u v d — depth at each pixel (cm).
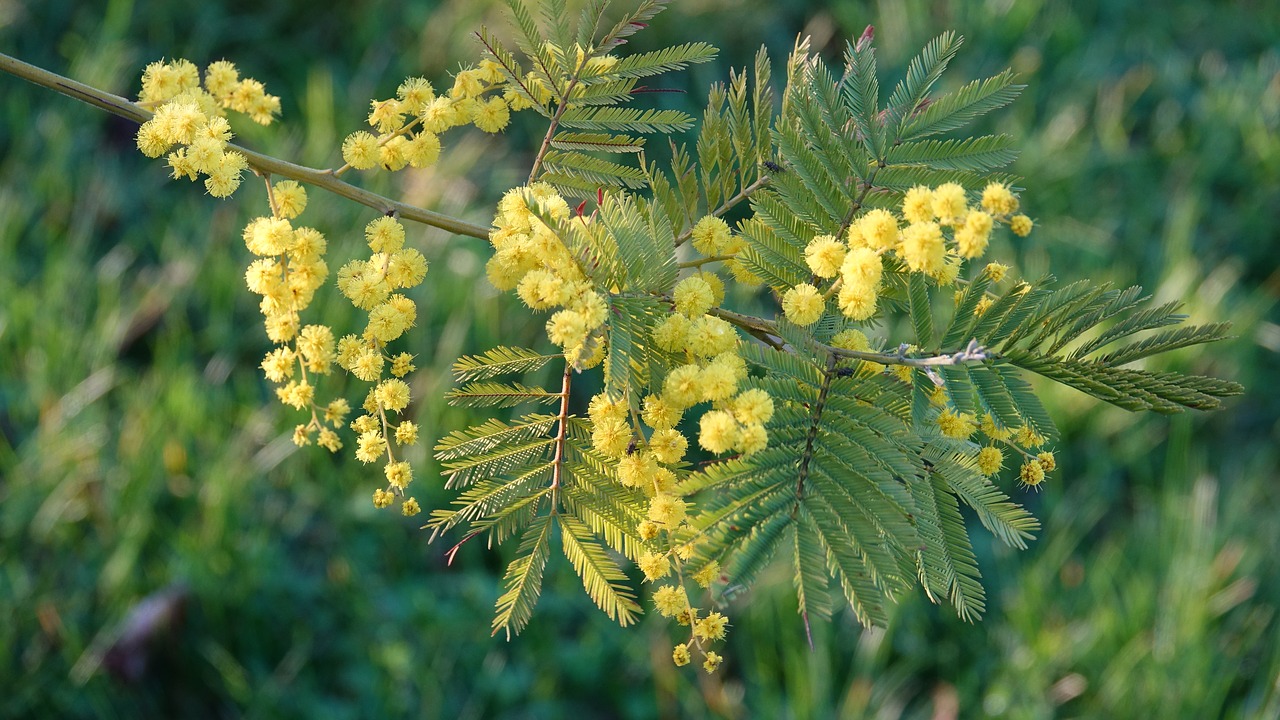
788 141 117
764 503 96
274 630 355
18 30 491
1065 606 377
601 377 399
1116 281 460
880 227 107
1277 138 523
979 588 103
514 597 117
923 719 353
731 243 123
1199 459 419
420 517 379
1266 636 372
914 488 103
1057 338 110
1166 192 507
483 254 432
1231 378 439
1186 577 369
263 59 510
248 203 449
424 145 130
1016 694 352
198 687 345
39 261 436
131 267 438
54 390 387
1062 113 520
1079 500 406
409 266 121
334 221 433
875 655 354
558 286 101
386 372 388
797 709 343
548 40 131
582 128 134
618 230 106
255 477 377
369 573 369
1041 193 486
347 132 475
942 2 562
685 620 112
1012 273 256
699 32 500
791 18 533
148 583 351
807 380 104
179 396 378
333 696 347
